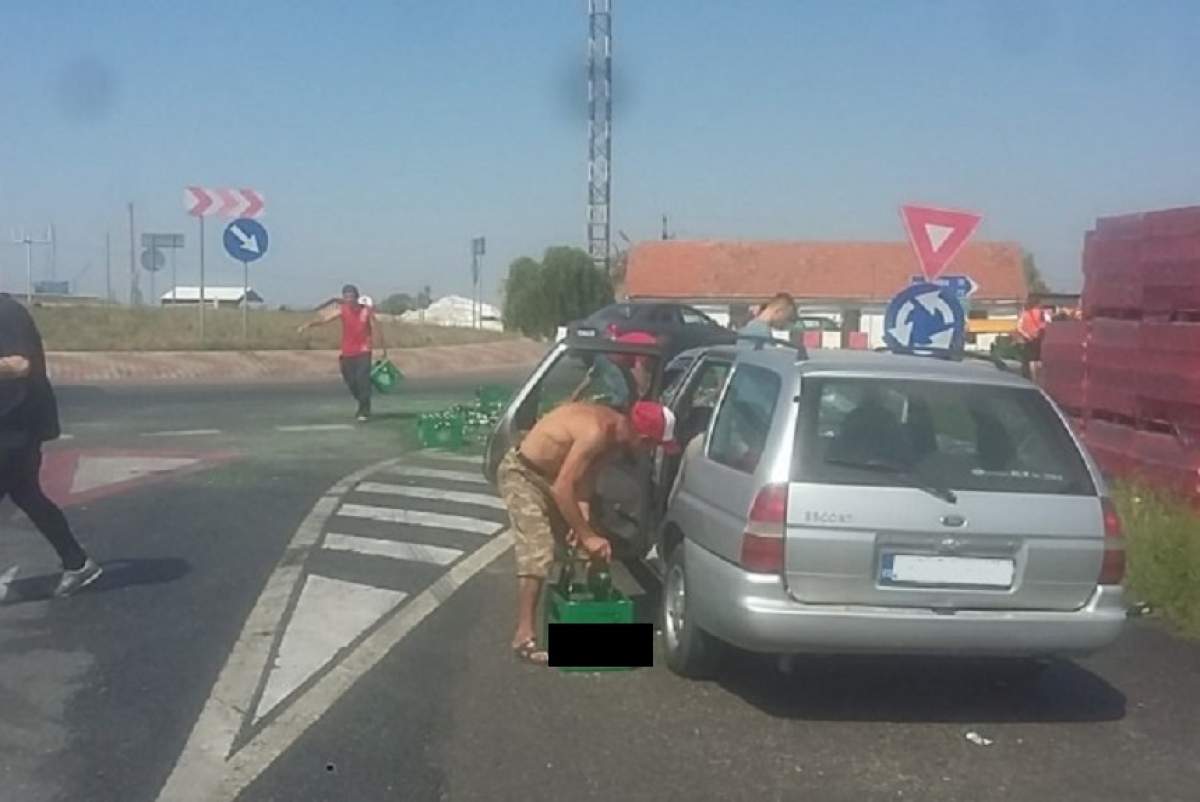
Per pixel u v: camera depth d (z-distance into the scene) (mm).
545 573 8188
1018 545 7047
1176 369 12055
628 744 6805
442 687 7656
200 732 6824
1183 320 12297
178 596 9578
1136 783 6453
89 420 21391
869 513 6930
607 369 10266
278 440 18906
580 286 58656
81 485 14516
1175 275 12234
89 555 10883
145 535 11750
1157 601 9617
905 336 13227
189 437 19141
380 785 6168
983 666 8109
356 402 25141
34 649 8242
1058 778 6500
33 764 6363
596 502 8648
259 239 26781
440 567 10727
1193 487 11625
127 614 9070
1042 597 7086
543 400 12586
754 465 7164
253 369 33688
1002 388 7445
